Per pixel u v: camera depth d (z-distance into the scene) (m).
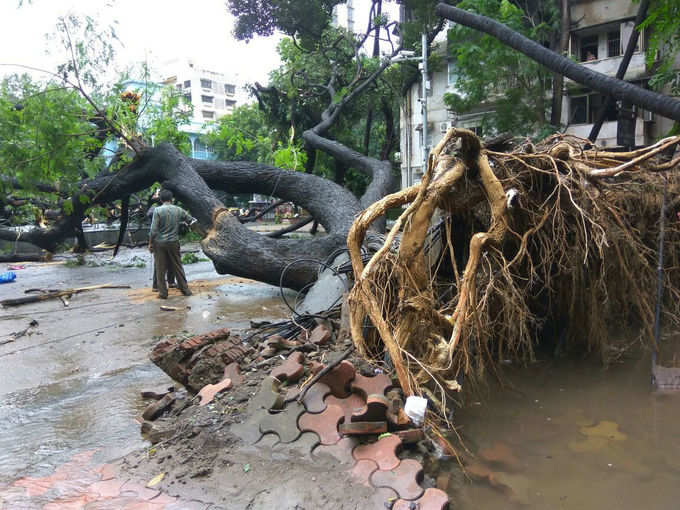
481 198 4.38
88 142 11.96
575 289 4.93
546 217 4.44
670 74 9.96
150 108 13.84
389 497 2.65
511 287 4.28
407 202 4.02
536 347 5.65
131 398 4.45
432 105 26.84
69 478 3.04
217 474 2.96
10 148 11.15
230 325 6.98
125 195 12.66
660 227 5.17
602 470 3.13
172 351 4.20
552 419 3.90
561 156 4.61
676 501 2.80
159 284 9.20
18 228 18.08
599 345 5.25
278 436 3.22
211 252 8.76
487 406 4.16
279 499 2.69
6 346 6.25
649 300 5.17
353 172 22.62
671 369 4.71
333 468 2.92
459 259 5.08
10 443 3.60
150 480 2.96
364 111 21.19
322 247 8.62
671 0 7.31
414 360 3.56
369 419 3.19
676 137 4.21
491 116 18.88
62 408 4.25
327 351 4.42
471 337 4.40
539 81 17.66
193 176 10.09
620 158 4.96
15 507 2.76
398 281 4.07
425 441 3.29
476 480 3.02
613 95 6.33
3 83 11.98
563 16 17.88
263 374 4.03
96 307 8.60
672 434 3.61
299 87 20.28
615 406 4.13
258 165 10.84
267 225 36.38
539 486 2.96
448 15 7.93
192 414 3.65
